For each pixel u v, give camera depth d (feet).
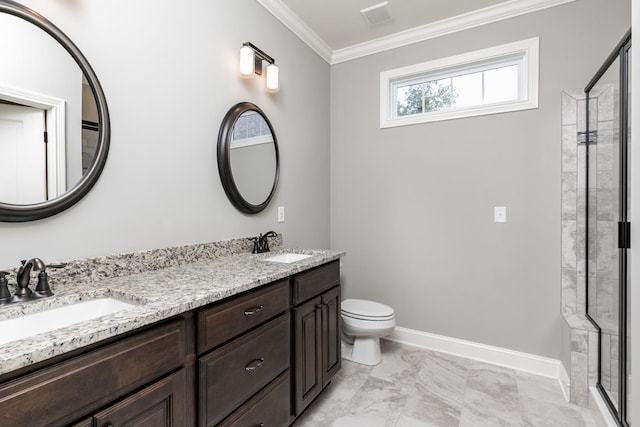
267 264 5.55
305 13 8.14
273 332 4.83
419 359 8.22
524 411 6.07
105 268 4.37
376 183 9.66
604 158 6.08
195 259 5.71
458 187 8.53
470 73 8.67
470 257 8.40
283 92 8.17
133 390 2.92
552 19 7.46
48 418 2.33
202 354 3.65
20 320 3.15
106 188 4.46
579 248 7.09
